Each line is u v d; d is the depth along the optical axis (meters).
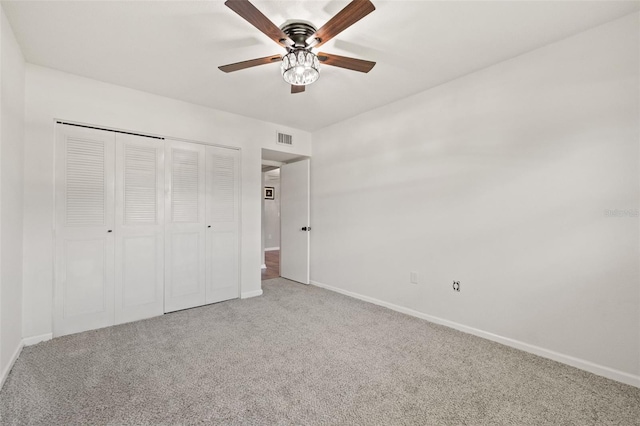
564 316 2.05
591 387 1.77
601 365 1.90
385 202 3.27
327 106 3.30
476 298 2.52
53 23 1.83
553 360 2.09
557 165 2.08
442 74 2.56
